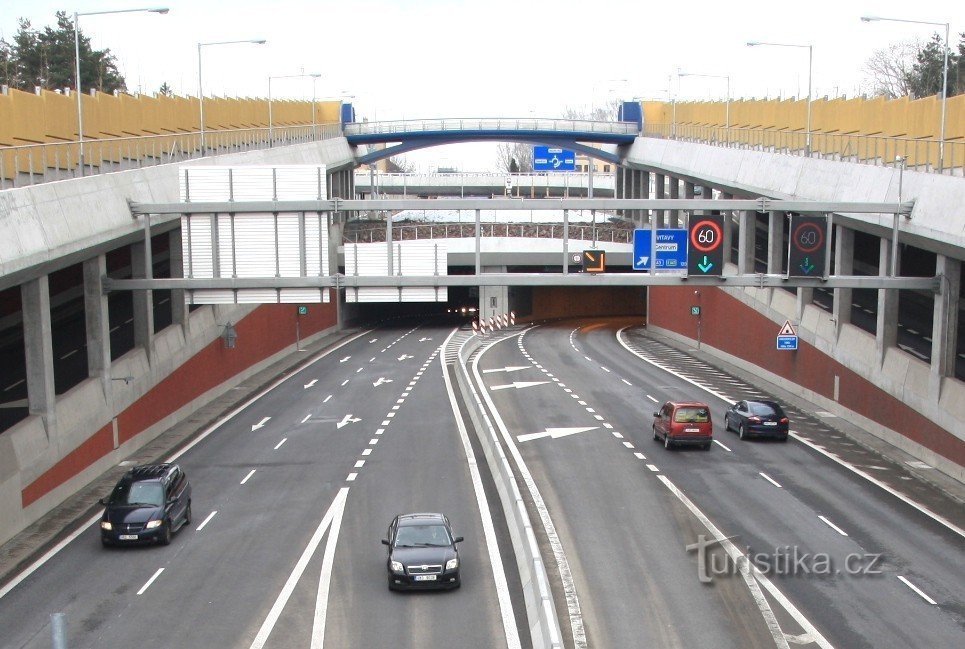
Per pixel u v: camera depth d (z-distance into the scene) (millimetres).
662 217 75875
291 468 32656
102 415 32469
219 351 47562
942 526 25328
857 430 38500
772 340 50844
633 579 21062
